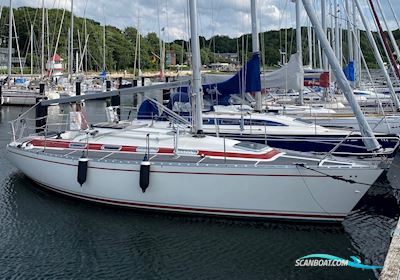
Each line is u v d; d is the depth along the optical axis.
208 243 7.65
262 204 8.07
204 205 8.28
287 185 7.88
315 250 7.43
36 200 9.55
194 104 9.43
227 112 13.34
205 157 8.68
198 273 6.79
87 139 9.52
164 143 9.30
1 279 6.56
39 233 8.06
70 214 8.80
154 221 8.41
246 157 8.54
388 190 10.42
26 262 7.08
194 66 9.22
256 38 12.62
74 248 7.54
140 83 45.69
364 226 8.40
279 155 8.77
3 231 8.12
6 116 25.89
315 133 11.92
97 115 26.31
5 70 50.34
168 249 7.48
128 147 9.44
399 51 16.19
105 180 8.77
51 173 9.55
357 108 8.68
